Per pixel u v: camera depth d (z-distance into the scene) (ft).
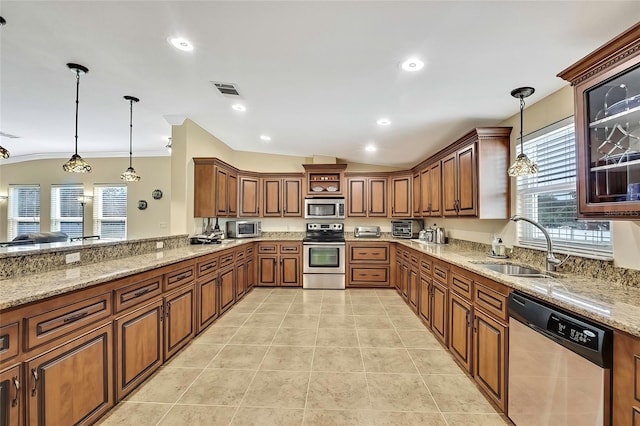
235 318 11.44
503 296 5.94
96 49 6.66
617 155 4.79
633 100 4.54
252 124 11.98
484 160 9.15
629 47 4.26
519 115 8.82
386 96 8.41
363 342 9.37
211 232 13.53
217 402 6.32
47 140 16.24
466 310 7.55
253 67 7.18
